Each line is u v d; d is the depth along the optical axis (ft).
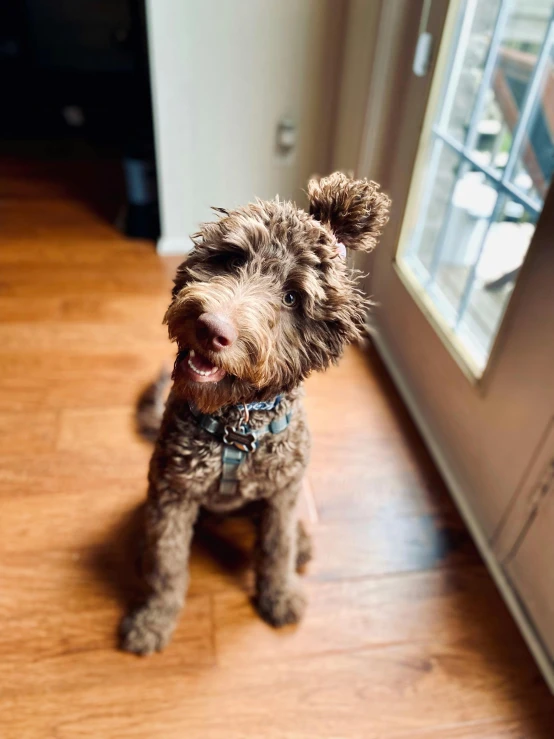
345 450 4.79
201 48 5.87
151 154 6.91
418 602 3.84
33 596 3.67
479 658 3.59
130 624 3.50
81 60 8.87
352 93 5.72
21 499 4.18
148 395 4.78
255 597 3.77
